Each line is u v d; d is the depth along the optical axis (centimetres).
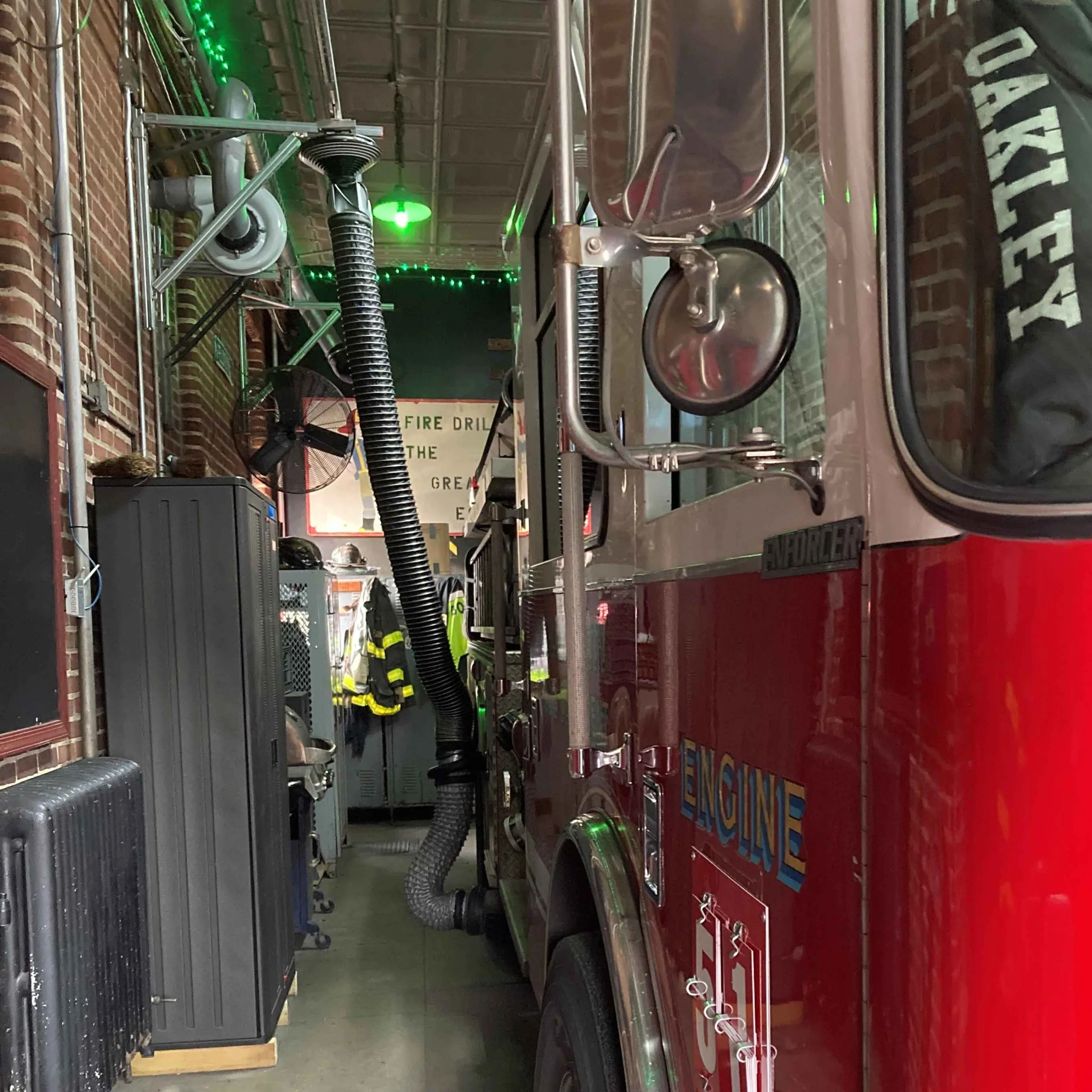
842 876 87
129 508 310
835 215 93
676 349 102
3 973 209
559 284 114
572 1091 183
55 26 295
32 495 236
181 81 512
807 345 104
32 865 212
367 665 682
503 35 518
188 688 311
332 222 406
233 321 684
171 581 310
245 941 315
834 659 90
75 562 297
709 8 97
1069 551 70
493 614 376
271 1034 323
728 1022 115
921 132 86
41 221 295
